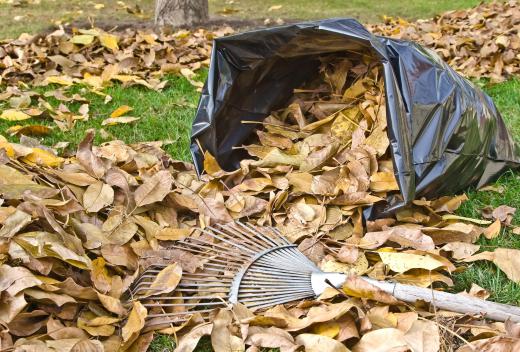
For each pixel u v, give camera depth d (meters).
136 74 3.73
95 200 2.52
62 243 2.28
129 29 4.52
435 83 2.62
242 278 2.38
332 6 5.94
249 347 2.16
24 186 2.44
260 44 2.77
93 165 2.65
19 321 2.15
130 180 2.66
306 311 2.24
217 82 2.80
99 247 2.40
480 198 2.77
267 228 2.59
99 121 3.27
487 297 2.30
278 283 2.36
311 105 2.98
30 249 2.23
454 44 4.18
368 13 5.63
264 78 2.91
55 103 3.40
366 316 2.16
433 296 2.23
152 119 3.28
